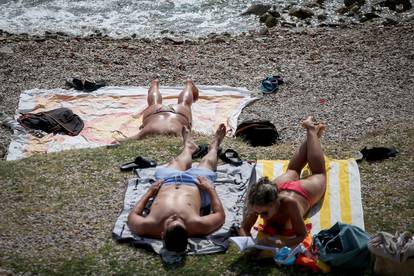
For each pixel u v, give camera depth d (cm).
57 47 1892
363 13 2242
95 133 1402
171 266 881
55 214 1000
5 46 1880
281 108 1519
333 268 873
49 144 1350
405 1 2278
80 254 909
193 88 1447
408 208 997
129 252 911
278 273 869
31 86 1611
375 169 1097
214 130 1414
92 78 1658
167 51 1872
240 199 1012
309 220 966
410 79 1641
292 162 1020
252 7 2261
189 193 954
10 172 1120
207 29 2158
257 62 1775
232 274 867
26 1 2341
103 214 999
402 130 1272
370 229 952
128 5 2320
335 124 1429
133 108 1505
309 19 2208
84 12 2278
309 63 1762
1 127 1416
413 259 829
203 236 928
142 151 1178
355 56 1800
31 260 895
